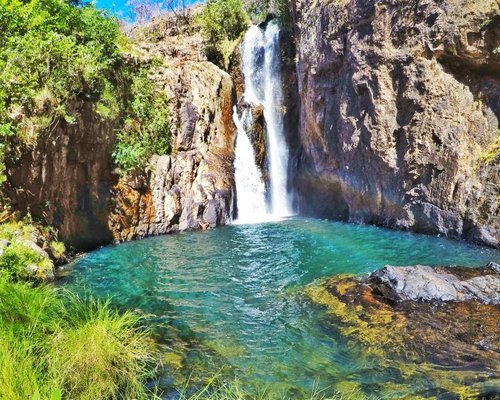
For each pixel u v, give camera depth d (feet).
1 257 25.13
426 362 16.26
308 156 56.08
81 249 37.93
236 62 69.72
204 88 56.24
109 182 42.27
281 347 18.34
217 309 23.22
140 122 48.24
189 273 30.48
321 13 48.96
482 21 35.19
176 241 42.06
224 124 57.72
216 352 17.97
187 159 50.65
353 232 42.22
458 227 36.50
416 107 39.37
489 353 16.62
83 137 37.55
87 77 37.99
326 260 32.27
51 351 12.64
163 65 54.39
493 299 21.50
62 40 35.14
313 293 24.71
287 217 55.93
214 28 71.20
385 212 43.78
